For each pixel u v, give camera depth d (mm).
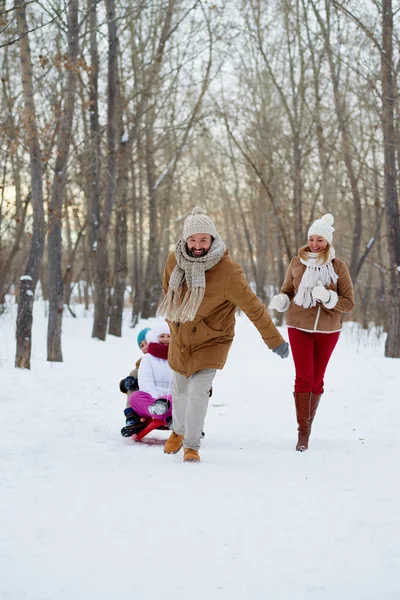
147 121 22078
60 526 3676
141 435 6141
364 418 7227
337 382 9773
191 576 3053
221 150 35500
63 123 11594
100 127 17984
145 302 30266
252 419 7348
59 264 12484
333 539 3529
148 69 19484
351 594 2891
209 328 5371
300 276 6172
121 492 4355
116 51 16734
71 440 5902
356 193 21281
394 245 13938
